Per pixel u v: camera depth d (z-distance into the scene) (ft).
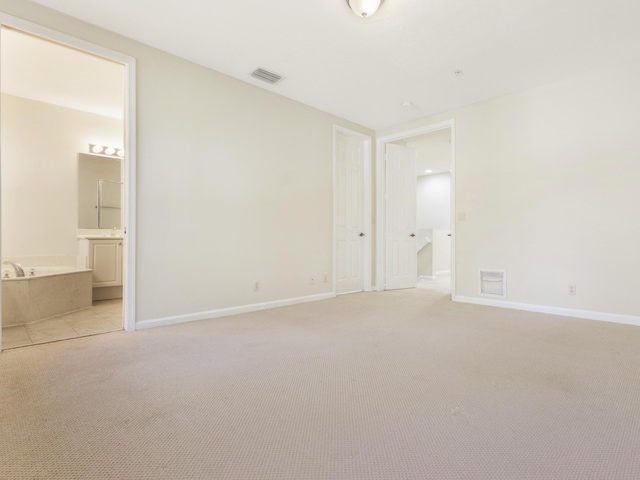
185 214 9.68
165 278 9.32
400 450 3.81
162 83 9.25
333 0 7.21
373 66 10.00
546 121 11.03
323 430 4.23
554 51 9.11
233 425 4.34
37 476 3.36
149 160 9.02
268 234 11.71
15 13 7.11
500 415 4.57
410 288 16.80
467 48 9.00
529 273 11.39
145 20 7.96
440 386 5.49
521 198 11.55
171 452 3.77
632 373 5.99
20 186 12.75
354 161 15.52
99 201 14.56
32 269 11.91
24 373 6.00
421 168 25.91
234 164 10.79
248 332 8.64
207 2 7.31
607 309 9.90
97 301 13.19
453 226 13.29
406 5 7.28
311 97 12.30
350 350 7.25
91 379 5.75
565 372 6.04
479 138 12.60
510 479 3.34
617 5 7.23
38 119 13.14
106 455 3.71
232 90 10.74
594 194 10.14
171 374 5.98
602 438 4.03
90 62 10.33
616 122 9.78
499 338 8.13
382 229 16.02
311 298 13.16
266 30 8.31
